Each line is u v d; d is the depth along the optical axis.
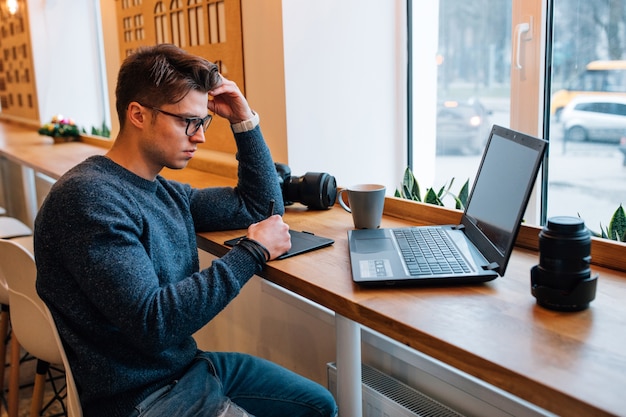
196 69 1.34
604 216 1.84
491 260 1.27
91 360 1.28
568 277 1.08
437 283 1.24
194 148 1.39
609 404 0.80
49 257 1.25
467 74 2.20
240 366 1.57
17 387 2.13
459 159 2.29
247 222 1.70
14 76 5.19
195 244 1.54
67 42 4.67
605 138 1.79
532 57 1.91
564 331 1.02
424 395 1.65
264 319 2.31
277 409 1.51
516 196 1.22
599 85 1.79
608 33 1.74
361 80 2.30
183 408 1.31
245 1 2.27
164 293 1.23
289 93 2.14
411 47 2.34
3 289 2.11
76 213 1.20
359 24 2.26
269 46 2.18
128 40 3.20
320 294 1.25
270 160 1.74
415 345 1.05
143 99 1.31
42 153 3.46
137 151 1.36
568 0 1.82
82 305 1.26
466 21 2.17
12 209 5.03
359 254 1.39
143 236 1.31
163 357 1.35
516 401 1.46
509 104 2.07
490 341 0.99
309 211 1.92
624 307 1.12
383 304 1.15
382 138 2.39
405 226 1.72
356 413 1.53
